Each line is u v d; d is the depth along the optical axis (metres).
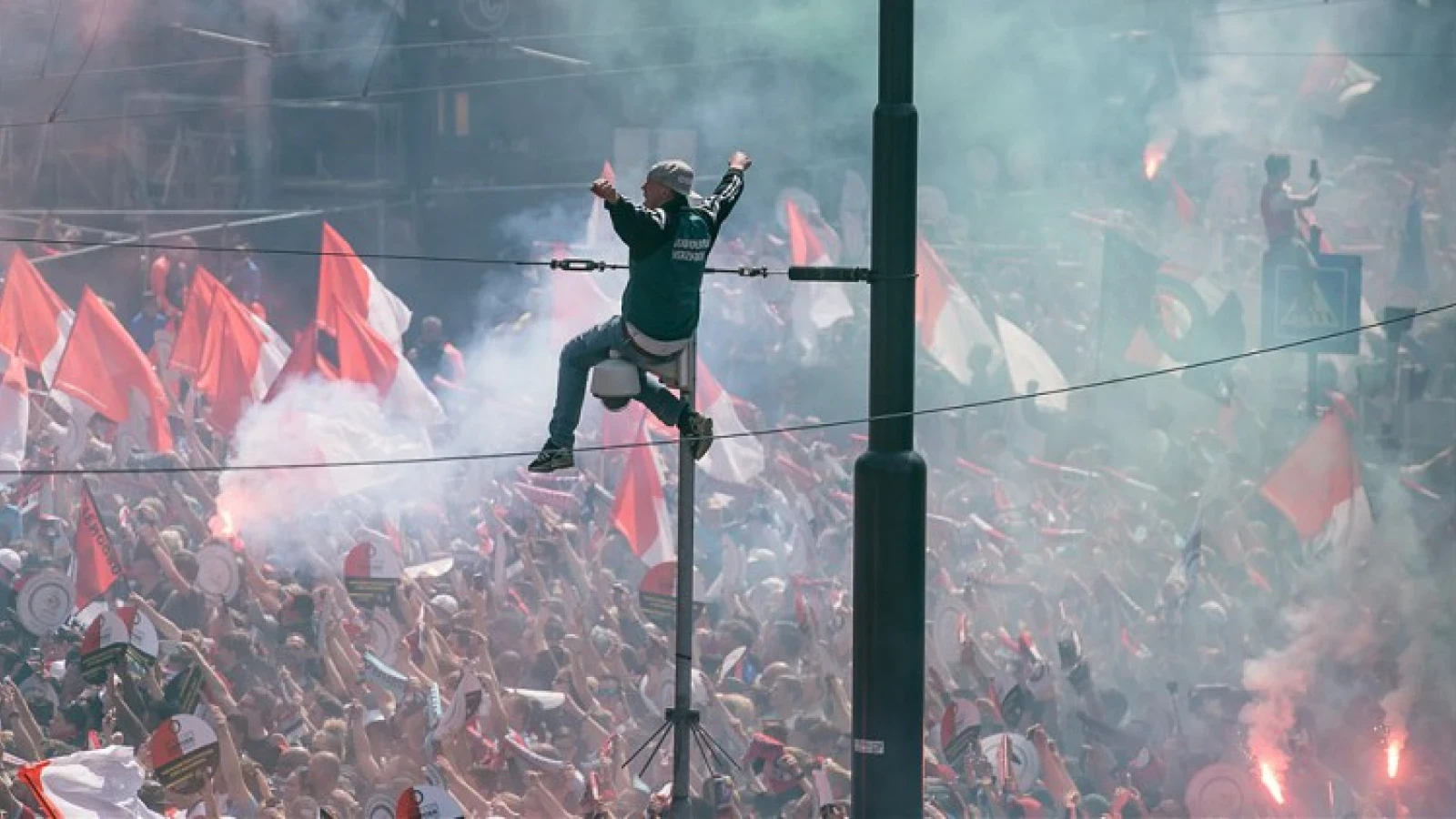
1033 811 23.81
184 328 37.78
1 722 24.38
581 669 26.56
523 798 22.75
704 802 21.05
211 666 25.56
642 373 17.47
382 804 21.33
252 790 22.28
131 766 19.98
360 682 26.48
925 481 18.23
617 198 16.61
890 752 18.20
